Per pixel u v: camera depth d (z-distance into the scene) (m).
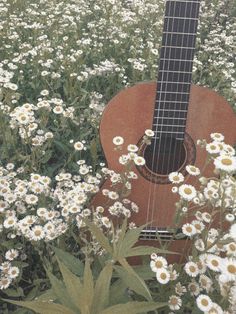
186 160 0.55
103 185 0.54
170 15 0.52
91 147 0.65
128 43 1.09
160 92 0.53
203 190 0.44
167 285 0.42
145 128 0.54
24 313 0.44
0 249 0.47
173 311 0.42
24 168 0.60
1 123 0.68
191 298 0.42
